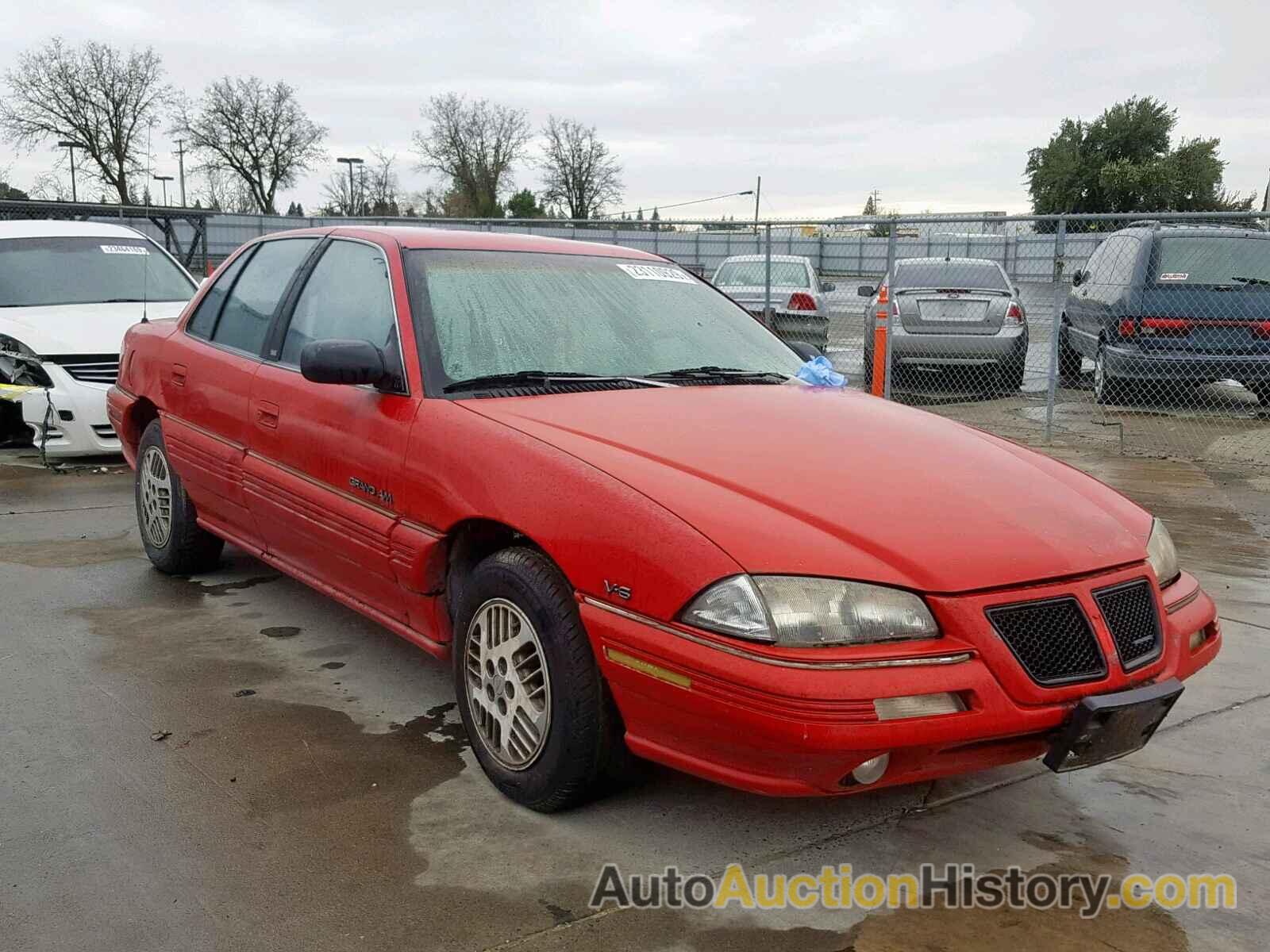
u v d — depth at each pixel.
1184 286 9.87
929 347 11.22
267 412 4.00
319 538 3.74
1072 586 2.60
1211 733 3.62
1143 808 3.10
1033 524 2.75
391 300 3.63
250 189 65.25
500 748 3.04
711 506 2.63
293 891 2.58
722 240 21.91
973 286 11.88
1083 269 12.14
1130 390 10.93
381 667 4.05
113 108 59.62
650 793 3.11
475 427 3.12
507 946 2.39
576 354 3.64
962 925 2.52
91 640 4.27
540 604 2.83
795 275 13.34
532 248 4.10
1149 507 7.03
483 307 3.67
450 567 3.28
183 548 4.94
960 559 2.55
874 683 2.36
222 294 4.74
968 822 3.00
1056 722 2.50
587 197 68.31
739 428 3.14
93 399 7.42
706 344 3.98
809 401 3.53
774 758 2.42
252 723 3.54
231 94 63.38
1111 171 53.00
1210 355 9.79
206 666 4.03
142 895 2.55
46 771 3.16
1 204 14.25
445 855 2.75
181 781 3.12
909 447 3.12
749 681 2.38
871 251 19.64
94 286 8.52
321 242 4.23
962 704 2.43
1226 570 5.59
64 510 6.47
